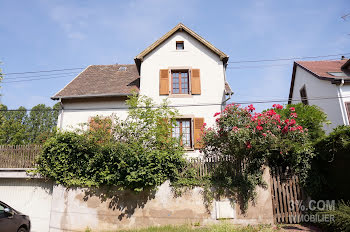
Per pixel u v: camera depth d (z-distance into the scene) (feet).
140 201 31.89
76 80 52.95
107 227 31.55
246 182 30.89
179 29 49.70
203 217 30.68
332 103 48.14
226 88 48.39
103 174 31.89
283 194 30.63
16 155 36.04
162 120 36.32
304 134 30.42
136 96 41.98
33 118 112.06
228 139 29.96
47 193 35.27
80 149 33.22
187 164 32.55
